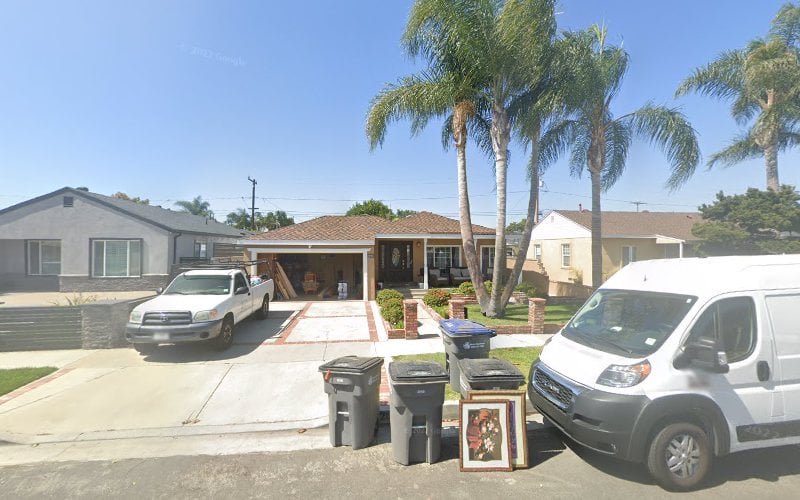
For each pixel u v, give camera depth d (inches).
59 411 223.5
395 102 476.4
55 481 158.2
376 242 801.6
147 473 163.6
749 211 579.2
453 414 215.3
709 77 558.6
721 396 150.3
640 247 819.4
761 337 156.7
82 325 351.3
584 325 198.2
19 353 339.0
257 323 456.1
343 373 180.9
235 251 916.0
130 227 756.0
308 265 786.8
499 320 450.0
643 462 148.0
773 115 529.7
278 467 167.6
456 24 410.9
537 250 1035.9
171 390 253.3
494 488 149.9
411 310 378.3
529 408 222.7
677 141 477.4
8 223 736.3
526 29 395.5
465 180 482.0
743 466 161.9
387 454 177.8
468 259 487.2
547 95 429.7
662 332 160.4
